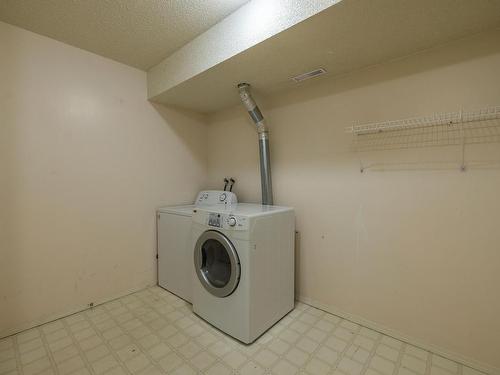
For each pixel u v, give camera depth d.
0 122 1.67
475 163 1.44
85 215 2.06
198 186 2.95
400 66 1.67
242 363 1.48
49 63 1.86
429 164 1.58
